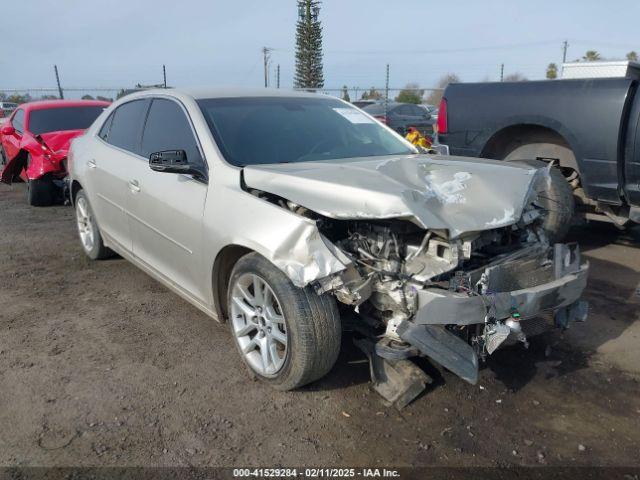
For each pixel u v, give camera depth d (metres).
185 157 3.75
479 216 2.97
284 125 4.21
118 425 3.04
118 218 4.81
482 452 2.83
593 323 4.28
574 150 5.43
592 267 5.50
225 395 3.32
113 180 4.76
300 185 3.18
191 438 2.93
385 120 17.00
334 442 2.90
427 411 3.16
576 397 3.32
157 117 4.49
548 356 3.78
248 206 3.28
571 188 5.46
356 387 3.39
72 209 8.70
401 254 3.06
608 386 3.44
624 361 3.73
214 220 3.48
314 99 4.77
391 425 3.04
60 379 3.49
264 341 3.37
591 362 3.72
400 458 2.79
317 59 36.81
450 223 2.88
